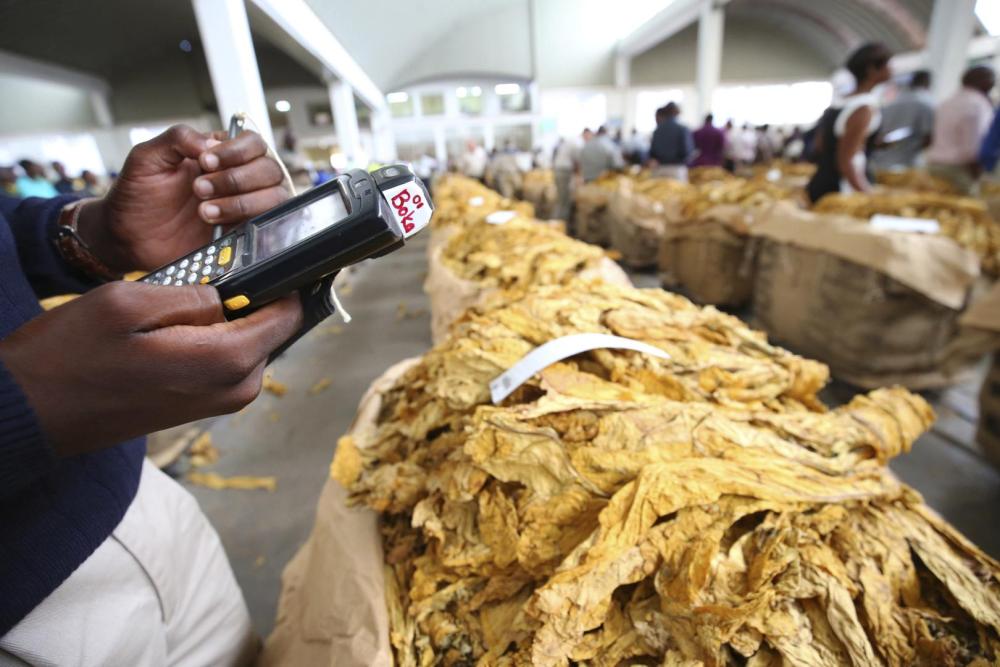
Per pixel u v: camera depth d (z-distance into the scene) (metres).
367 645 0.59
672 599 0.50
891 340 1.94
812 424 0.68
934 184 2.95
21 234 0.60
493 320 0.95
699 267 3.12
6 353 0.27
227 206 0.55
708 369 0.80
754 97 13.46
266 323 0.35
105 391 0.28
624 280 1.63
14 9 6.52
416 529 0.74
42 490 0.47
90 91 10.31
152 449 1.81
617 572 0.52
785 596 0.50
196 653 0.68
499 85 12.23
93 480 0.52
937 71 5.57
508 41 11.44
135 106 11.08
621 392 0.72
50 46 8.24
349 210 0.39
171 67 10.91
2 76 8.04
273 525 1.65
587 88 12.69
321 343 3.19
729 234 2.90
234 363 0.32
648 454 0.61
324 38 2.32
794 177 4.50
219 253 0.40
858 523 0.58
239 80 1.67
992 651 0.48
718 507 0.55
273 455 2.03
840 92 2.61
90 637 0.50
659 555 0.53
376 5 2.62
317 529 0.82
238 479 1.86
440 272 2.11
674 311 0.99
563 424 0.67
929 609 0.52
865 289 1.91
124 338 0.27
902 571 0.54
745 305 3.20
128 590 0.55
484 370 0.80
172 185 0.58
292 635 0.74
